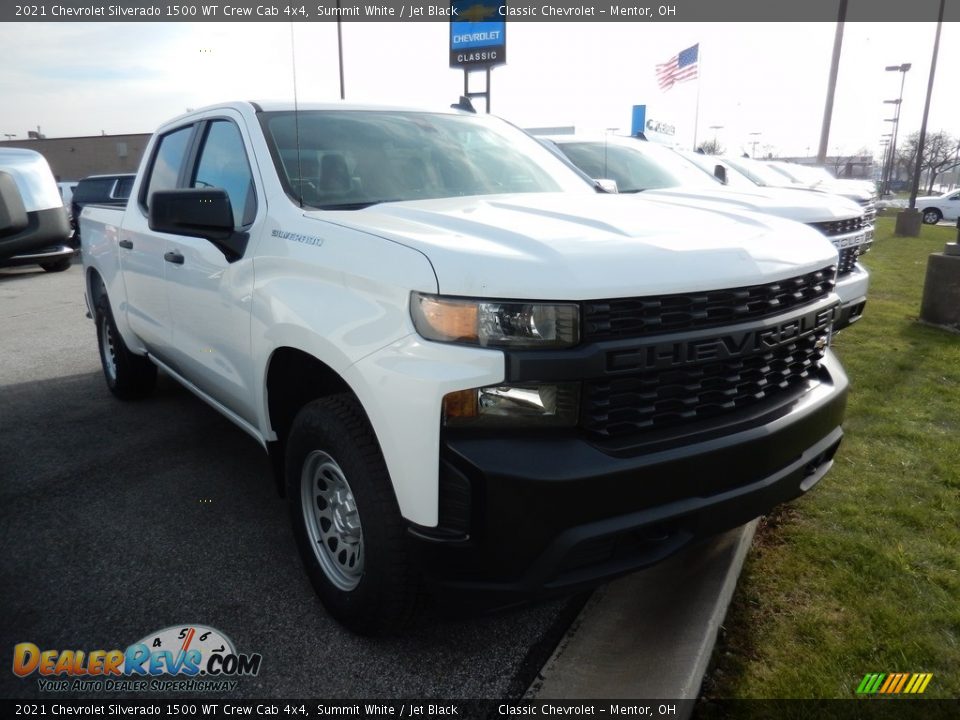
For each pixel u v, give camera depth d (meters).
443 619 2.34
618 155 7.38
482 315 2.05
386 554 2.31
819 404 2.58
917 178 21.47
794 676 2.35
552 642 2.61
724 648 2.50
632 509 2.10
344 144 3.32
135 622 2.73
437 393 2.06
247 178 3.24
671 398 2.23
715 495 2.24
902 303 8.70
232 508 3.65
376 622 2.46
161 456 4.33
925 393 5.11
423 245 2.22
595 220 2.55
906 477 3.74
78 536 3.38
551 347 2.04
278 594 2.92
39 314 9.12
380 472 2.31
